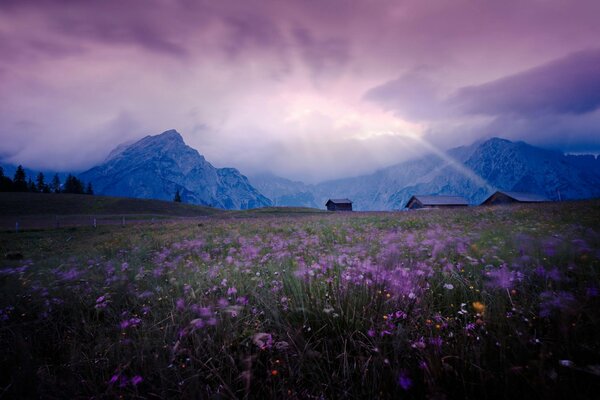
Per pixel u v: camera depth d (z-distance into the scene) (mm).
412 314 2758
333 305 3006
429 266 4375
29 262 8445
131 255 9641
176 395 1986
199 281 4539
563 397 1580
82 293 4543
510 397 1720
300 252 7375
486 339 2170
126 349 2525
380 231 12133
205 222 29312
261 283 4227
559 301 2250
